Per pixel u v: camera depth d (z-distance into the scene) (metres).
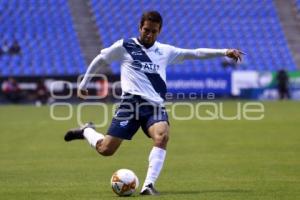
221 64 163.88
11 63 157.00
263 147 62.84
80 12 172.38
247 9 179.62
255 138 72.31
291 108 124.25
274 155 55.81
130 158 54.38
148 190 33.50
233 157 54.53
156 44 34.75
